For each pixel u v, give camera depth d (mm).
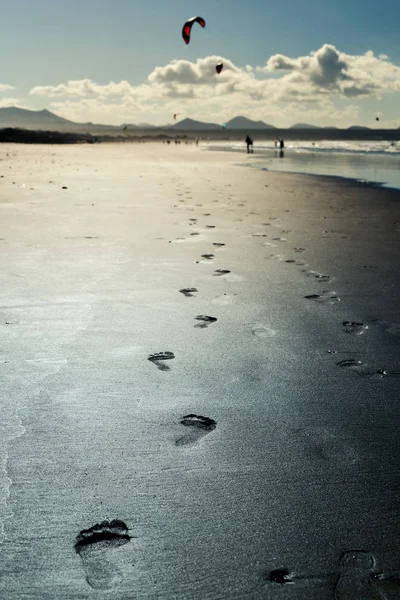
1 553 1433
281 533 1530
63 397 2340
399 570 1396
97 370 2619
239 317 3432
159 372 2615
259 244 5879
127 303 3668
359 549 1471
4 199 9578
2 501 1644
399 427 2141
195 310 3549
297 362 2760
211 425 2139
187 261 4984
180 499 1673
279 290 4062
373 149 40656
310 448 1981
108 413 2209
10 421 2131
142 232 6496
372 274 4594
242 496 1693
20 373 2566
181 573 1381
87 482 1750
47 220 7277
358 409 2283
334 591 1330
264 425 2143
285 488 1739
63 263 4789
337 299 3861
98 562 1410
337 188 12773
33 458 1879
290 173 18172
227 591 1329
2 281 4145
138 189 12195
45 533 1511
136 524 1557
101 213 8078
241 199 10383
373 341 3061
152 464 1858
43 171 17844
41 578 1354
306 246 5809
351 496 1704
